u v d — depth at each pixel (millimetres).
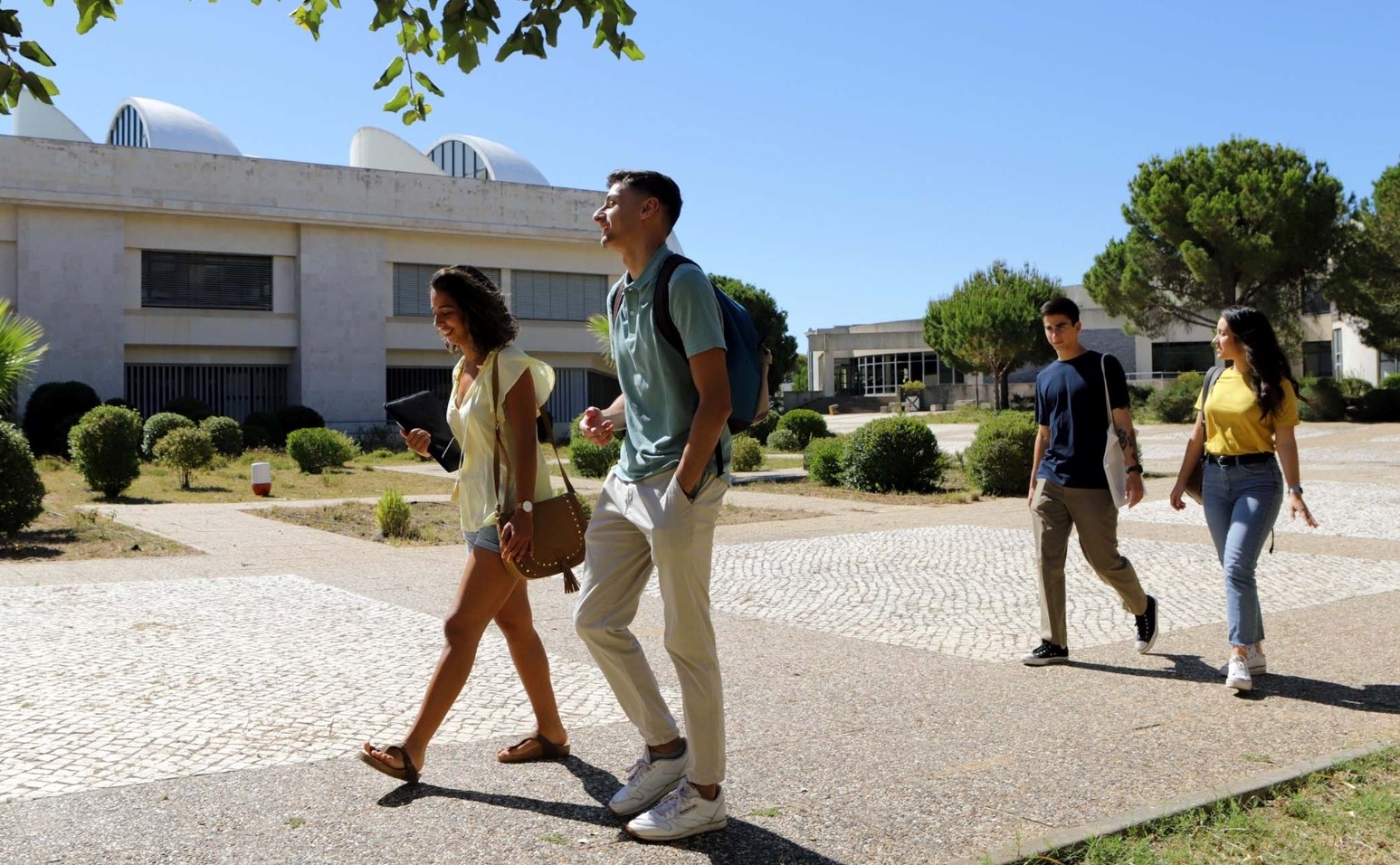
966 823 3176
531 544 3447
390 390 35625
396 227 34656
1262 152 36094
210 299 32781
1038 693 4809
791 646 5910
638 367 3174
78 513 12758
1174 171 36562
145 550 10188
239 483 19031
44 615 6668
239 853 2955
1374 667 5230
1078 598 7410
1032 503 5488
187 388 32969
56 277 30203
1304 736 4082
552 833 3113
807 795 3430
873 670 5293
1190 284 36875
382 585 8094
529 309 37500
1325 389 35750
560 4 3781
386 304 35062
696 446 2992
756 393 3141
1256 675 5027
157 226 31719
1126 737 4078
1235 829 3115
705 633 3113
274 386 34344
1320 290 35219
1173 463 21219
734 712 4492
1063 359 5406
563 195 37344
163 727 4238
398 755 3439
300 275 33531
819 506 14906
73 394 27766
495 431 3490
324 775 3660
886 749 3936
